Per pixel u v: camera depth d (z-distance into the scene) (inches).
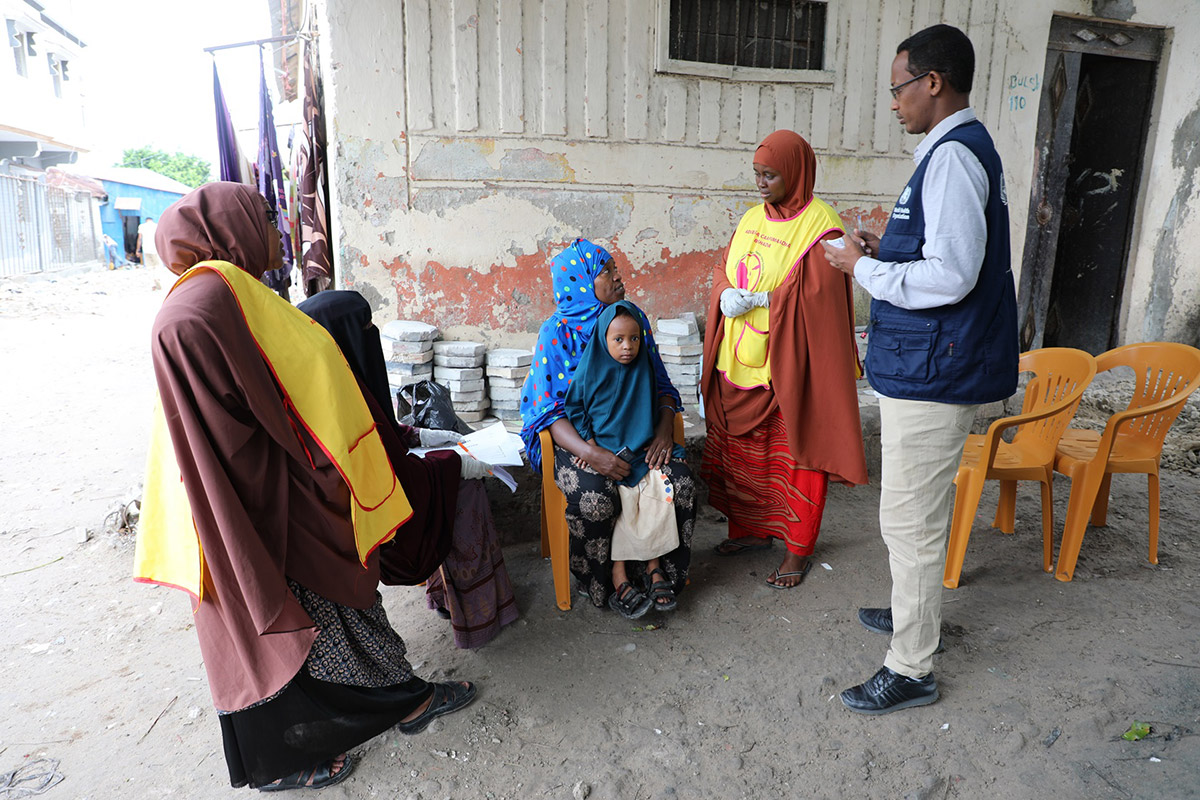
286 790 84.5
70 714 96.4
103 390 275.3
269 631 67.8
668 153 173.9
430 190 159.8
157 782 85.0
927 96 86.1
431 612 121.6
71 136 837.8
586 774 86.3
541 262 169.6
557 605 122.3
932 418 88.0
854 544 142.2
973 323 84.6
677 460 117.0
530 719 95.5
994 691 98.3
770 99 179.6
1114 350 136.8
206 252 71.1
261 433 68.9
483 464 105.0
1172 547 136.2
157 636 114.7
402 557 93.1
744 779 85.2
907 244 86.6
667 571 118.5
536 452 121.8
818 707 97.0
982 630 111.9
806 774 85.8
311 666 77.0
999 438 118.6
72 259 789.2
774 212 120.4
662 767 87.2
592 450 111.8
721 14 176.9
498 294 168.2
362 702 82.8
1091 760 86.0
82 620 119.3
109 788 84.0
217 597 71.4
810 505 121.4
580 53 163.0
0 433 219.9
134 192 932.0
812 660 106.8
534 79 161.0
